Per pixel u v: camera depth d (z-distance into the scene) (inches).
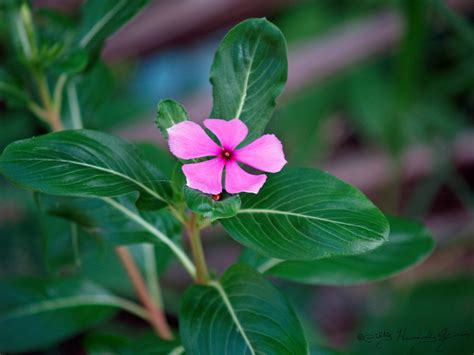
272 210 13.5
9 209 25.3
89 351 16.5
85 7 17.5
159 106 13.4
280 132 31.0
